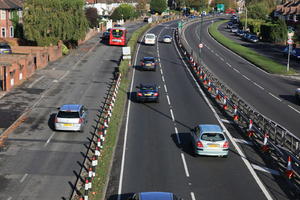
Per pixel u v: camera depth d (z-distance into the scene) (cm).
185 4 18550
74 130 2828
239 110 3384
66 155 2466
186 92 4256
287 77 5312
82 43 7644
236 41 9406
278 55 7262
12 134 2812
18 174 2175
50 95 3925
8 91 3988
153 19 14650
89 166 2280
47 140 2717
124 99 3869
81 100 3784
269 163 2370
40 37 6097
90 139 2759
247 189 2012
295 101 3984
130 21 14000
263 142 2652
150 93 3678
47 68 5197
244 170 2255
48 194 1959
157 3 17150
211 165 2319
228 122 3203
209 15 17050
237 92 4278
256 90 4431
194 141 2427
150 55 6738
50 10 6056
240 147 2631
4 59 5303
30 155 2450
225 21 15200
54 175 2177
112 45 7531
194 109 3575
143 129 2975
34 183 2075
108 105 3606
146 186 2022
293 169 2200
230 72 5500
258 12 12825
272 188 2033
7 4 7812
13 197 1919
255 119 3080
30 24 6038
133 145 2627
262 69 5862
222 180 2114
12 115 3247
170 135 2850
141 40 8581
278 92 4381
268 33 9612
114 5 15188
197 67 5466
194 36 9962
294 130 2997
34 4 5997
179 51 7319
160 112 3453
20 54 5919
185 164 2323
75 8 6203
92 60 5947
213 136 2359
